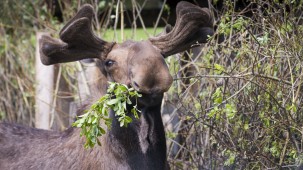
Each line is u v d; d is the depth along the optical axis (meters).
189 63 10.90
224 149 9.95
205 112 10.01
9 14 17.56
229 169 9.83
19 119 15.58
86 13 8.33
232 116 8.94
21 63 16.25
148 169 8.32
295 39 9.45
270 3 10.48
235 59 10.02
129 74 7.77
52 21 16.44
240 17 10.05
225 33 10.04
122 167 8.38
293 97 8.96
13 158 9.47
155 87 7.54
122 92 7.56
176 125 11.30
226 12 10.45
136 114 7.64
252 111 9.57
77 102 13.18
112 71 8.12
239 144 9.66
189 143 10.82
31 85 15.63
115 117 8.30
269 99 9.34
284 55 9.46
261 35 10.21
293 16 9.81
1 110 15.81
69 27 8.26
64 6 17.64
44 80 14.38
